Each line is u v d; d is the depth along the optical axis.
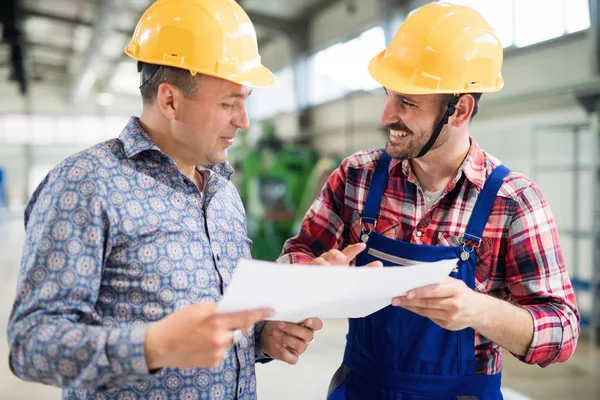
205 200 0.97
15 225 12.60
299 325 1.00
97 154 0.85
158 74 0.89
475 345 1.03
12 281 5.61
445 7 1.04
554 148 4.17
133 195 0.85
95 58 11.30
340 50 7.63
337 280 0.71
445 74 0.98
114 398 0.84
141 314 0.83
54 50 14.13
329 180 1.22
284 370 3.24
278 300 0.72
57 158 16.88
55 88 16.69
